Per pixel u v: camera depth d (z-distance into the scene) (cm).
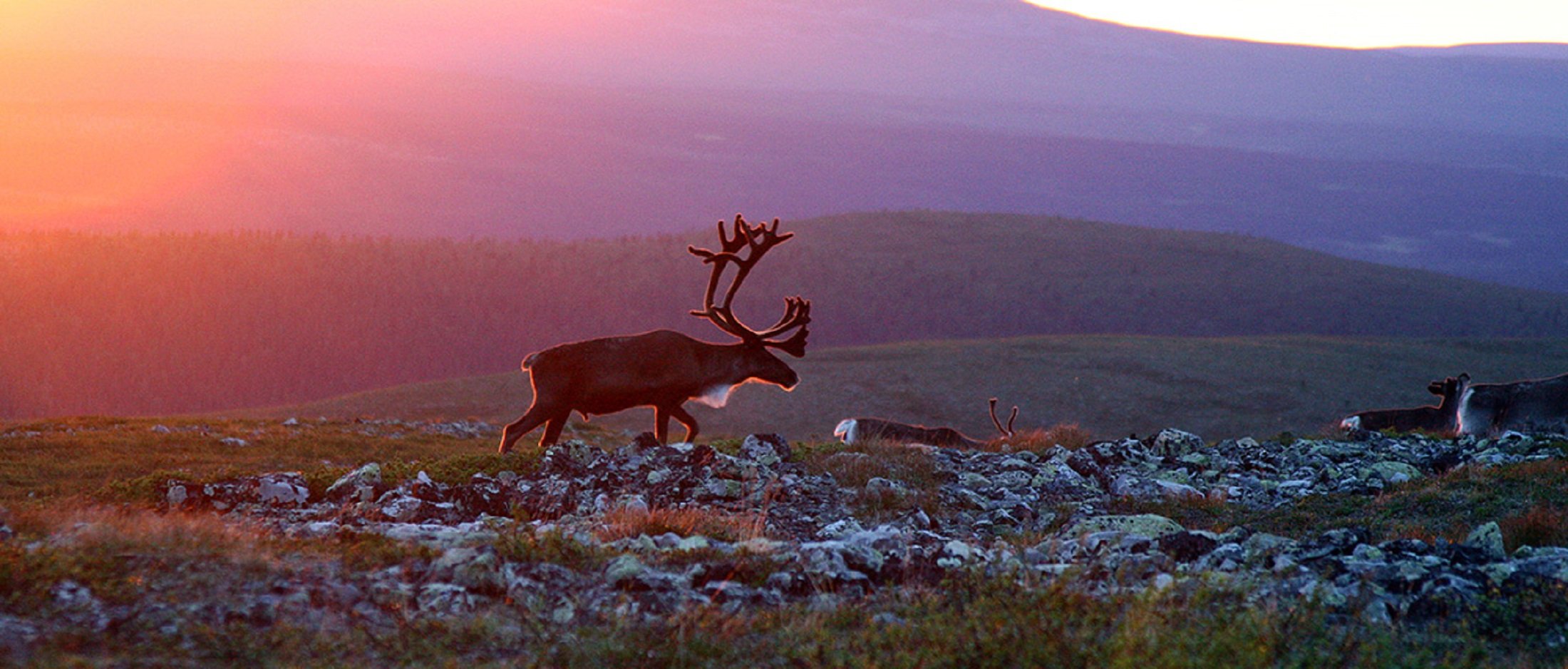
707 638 976
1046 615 1008
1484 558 1420
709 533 1526
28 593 964
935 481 2167
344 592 1041
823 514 1928
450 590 1073
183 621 928
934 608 1074
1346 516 1939
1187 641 943
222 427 5619
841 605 1109
